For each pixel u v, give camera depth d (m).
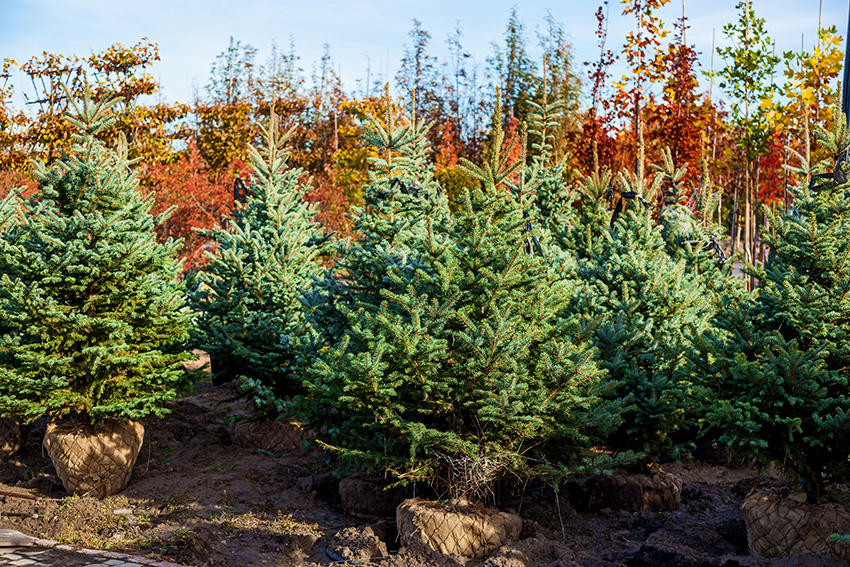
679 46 16.16
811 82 15.12
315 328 8.59
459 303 6.80
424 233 7.70
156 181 23.78
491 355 6.34
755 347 6.25
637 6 16.25
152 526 7.30
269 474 9.02
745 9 16.70
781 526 6.00
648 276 8.38
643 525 7.34
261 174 10.91
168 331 8.76
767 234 6.65
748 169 18.52
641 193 11.05
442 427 7.00
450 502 6.78
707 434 8.76
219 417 11.82
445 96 35.53
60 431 8.07
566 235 11.84
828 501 6.35
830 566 5.50
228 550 6.75
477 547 6.45
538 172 13.12
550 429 6.71
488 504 7.35
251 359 9.51
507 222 6.91
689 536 6.97
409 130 8.87
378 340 6.79
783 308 6.27
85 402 7.98
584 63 17.52
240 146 33.06
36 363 7.84
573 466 7.35
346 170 29.81
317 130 39.12
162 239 23.08
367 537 6.72
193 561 6.41
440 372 6.64
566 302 7.29
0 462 9.30
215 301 9.88
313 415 7.82
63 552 6.51
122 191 8.37
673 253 10.61
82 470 7.90
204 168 27.00
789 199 14.92
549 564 6.29
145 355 8.14
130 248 7.93
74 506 7.63
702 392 6.25
